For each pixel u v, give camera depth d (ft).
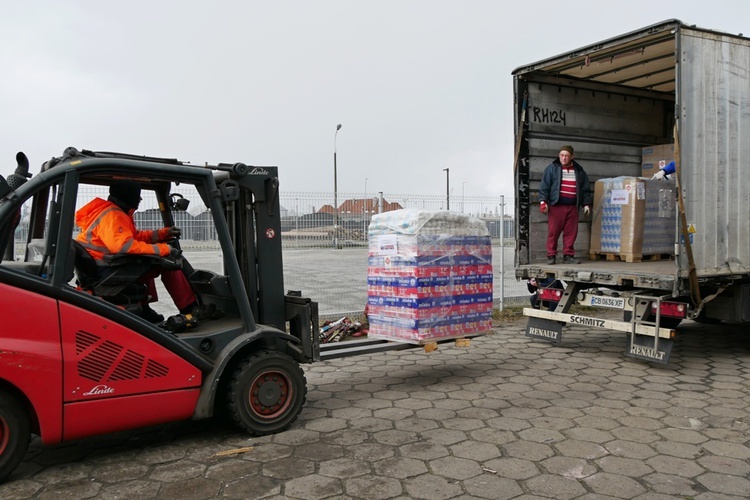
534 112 25.70
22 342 11.16
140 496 11.02
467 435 13.98
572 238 25.81
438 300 17.90
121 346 12.25
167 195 16.71
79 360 11.73
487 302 19.17
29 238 14.19
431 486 11.27
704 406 16.07
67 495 11.09
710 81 19.66
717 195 19.90
